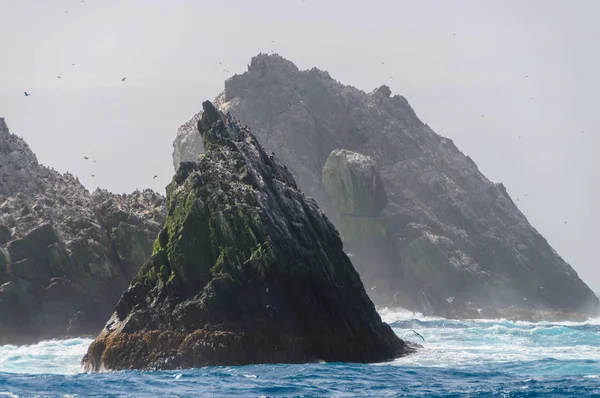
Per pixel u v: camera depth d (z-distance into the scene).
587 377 49.47
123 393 44.59
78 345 72.69
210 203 60.41
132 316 57.62
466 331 78.12
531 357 58.56
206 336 55.69
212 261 58.97
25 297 80.81
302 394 44.53
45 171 98.31
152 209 94.06
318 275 59.59
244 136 69.00
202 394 44.44
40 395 43.81
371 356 59.28
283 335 56.78
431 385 47.19
